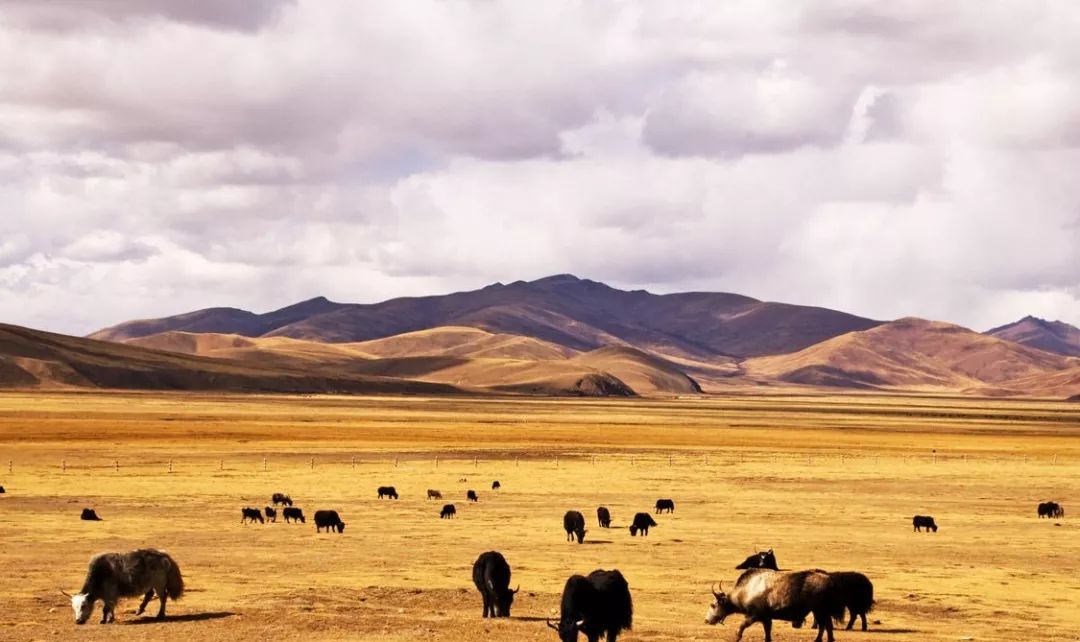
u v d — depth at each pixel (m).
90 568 33.81
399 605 38.47
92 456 121.94
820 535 65.31
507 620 35.19
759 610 32.72
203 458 122.25
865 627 35.69
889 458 141.12
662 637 32.91
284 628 32.88
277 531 64.62
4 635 31.22
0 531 61.12
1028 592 45.06
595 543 60.50
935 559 55.69
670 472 113.62
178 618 34.72
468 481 101.62
